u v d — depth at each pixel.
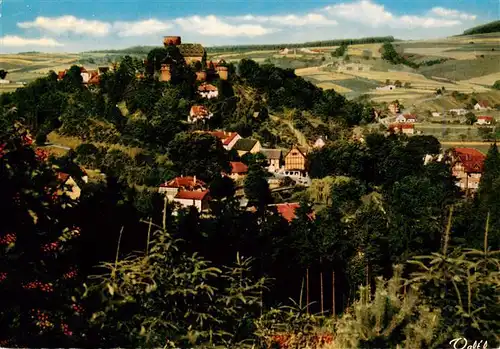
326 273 19.00
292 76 114.56
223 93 102.62
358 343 6.51
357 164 65.12
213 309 7.15
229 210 17.56
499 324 6.42
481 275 6.70
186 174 70.88
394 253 23.03
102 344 6.47
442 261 6.71
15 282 7.11
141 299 6.67
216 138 76.81
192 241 13.66
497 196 29.34
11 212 7.52
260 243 16.56
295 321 8.33
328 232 21.30
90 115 84.69
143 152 75.44
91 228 10.59
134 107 92.44
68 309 6.70
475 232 23.89
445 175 55.81
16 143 7.75
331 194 57.78
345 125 98.62
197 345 6.67
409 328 6.44
